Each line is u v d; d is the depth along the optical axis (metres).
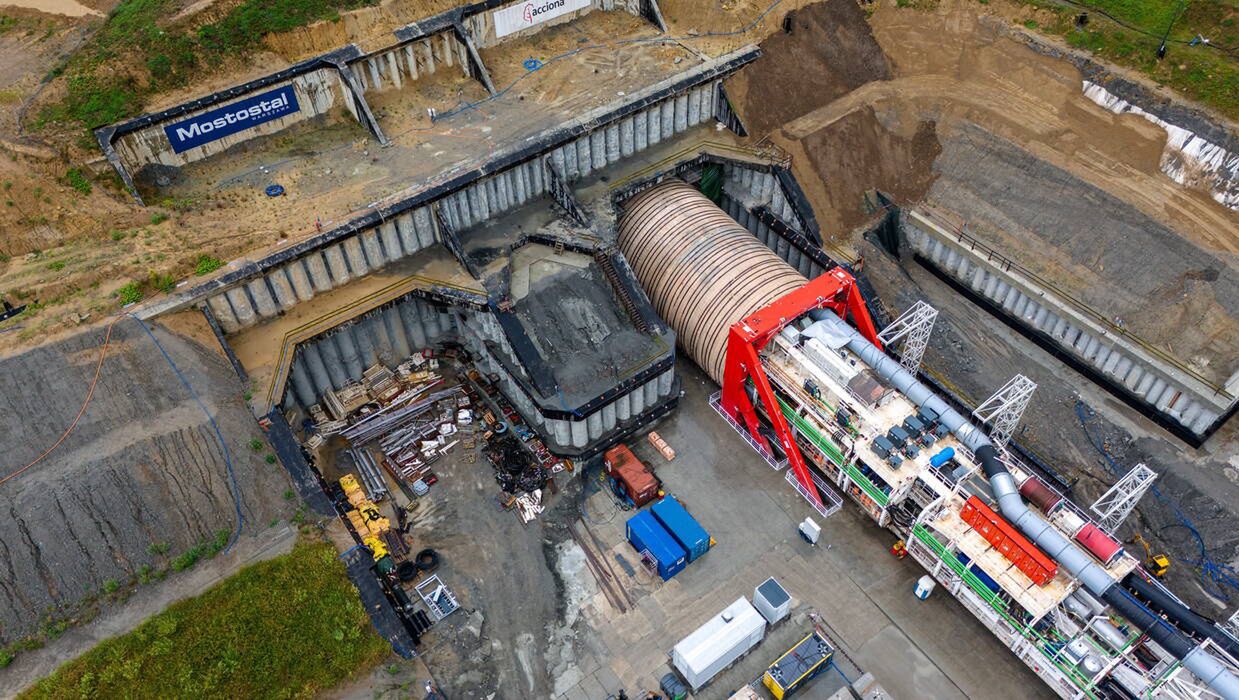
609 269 48.53
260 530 39.03
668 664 38.00
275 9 54.66
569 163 53.59
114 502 37.41
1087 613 34.91
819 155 55.12
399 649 36.69
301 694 34.38
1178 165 50.34
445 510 44.12
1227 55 52.50
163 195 48.78
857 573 41.22
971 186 53.94
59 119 47.22
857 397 40.62
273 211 47.53
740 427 47.94
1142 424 46.06
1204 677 32.09
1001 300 52.22
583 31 61.91
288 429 41.94
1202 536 41.06
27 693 33.12
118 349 40.50
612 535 43.09
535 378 44.38
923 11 58.75
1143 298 47.44
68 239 44.72
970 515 36.84
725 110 57.28
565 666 38.03
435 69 57.62
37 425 38.03
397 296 47.50
